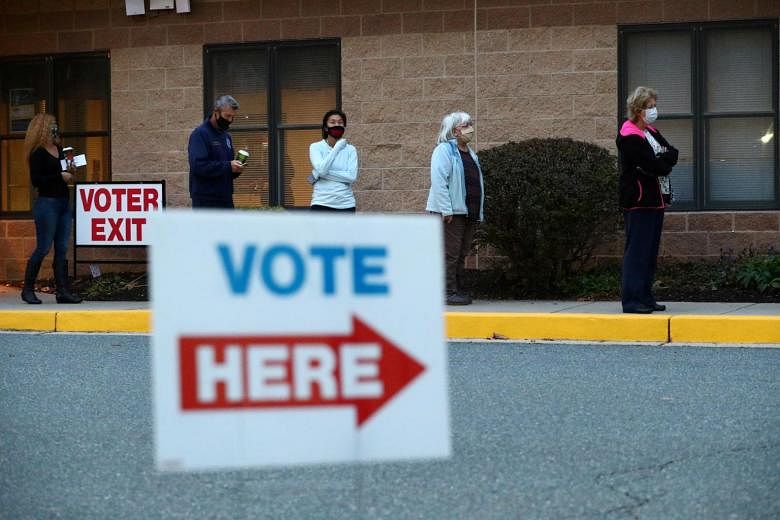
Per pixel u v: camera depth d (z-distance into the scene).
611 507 4.64
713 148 13.09
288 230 3.18
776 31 12.85
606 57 13.20
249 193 14.34
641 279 9.98
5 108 14.98
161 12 14.37
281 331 3.16
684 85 13.14
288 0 14.01
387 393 3.26
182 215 3.08
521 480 5.06
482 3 13.45
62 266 12.06
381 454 3.25
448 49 13.55
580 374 7.70
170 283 3.07
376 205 13.79
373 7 13.75
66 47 14.69
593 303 11.27
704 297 11.46
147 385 7.47
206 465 3.09
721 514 4.54
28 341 9.80
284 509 4.64
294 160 14.19
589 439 5.81
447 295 11.12
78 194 13.36
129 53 14.48
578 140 13.13
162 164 14.43
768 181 12.98
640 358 8.42
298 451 3.18
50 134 11.86
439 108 13.59
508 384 7.34
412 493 4.88
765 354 8.59
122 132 14.52
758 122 12.98
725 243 12.95
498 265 12.41
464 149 11.09
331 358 3.21
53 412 6.62
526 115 13.38
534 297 11.86
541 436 5.89
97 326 10.72
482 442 5.77
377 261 3.26
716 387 7.15
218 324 3.10
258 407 3.14
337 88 13.95
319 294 3.20
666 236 13.04
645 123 9.98
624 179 9.98
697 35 13.05
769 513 4.54
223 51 14.30
